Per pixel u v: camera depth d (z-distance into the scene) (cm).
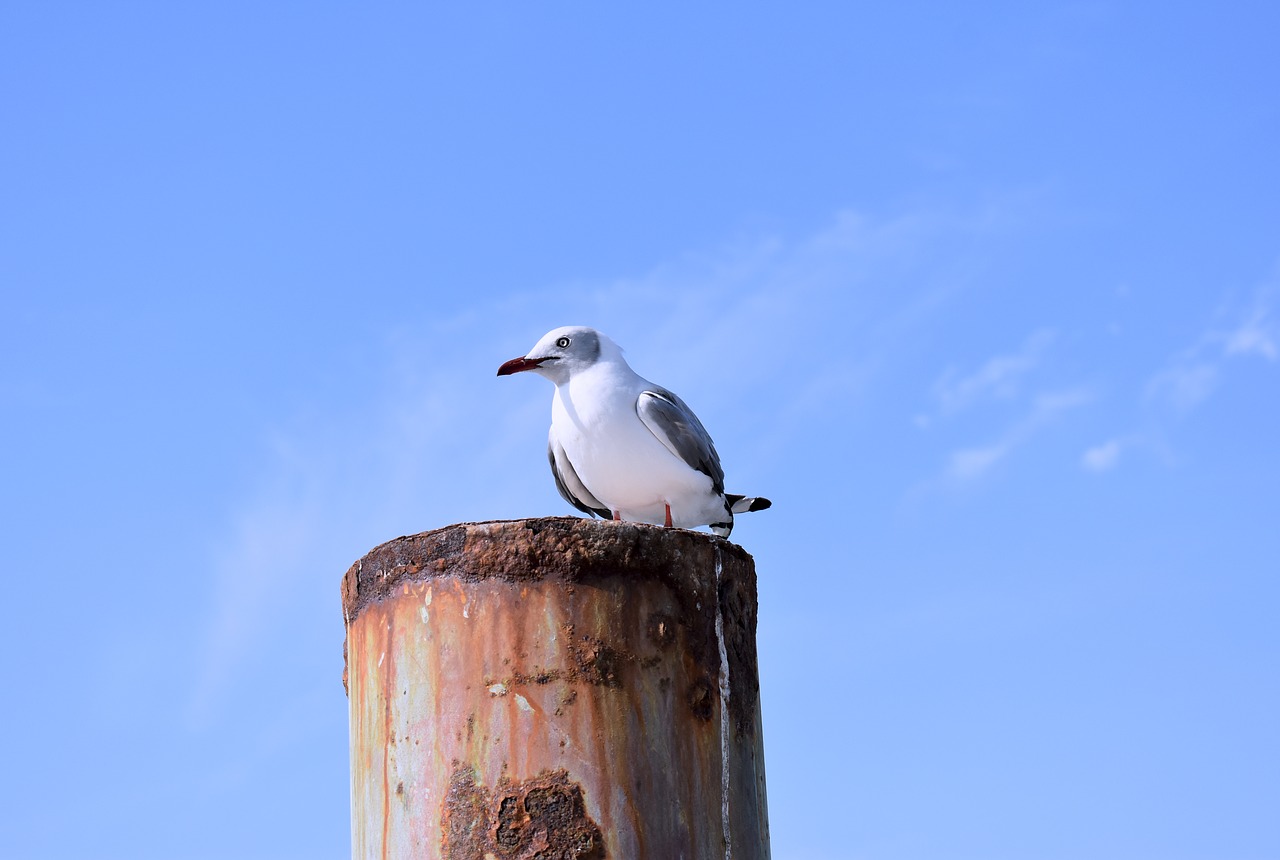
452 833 646
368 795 690
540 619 669
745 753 712
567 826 639
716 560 720
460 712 663
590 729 654
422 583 691
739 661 725
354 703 722
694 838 658
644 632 678
